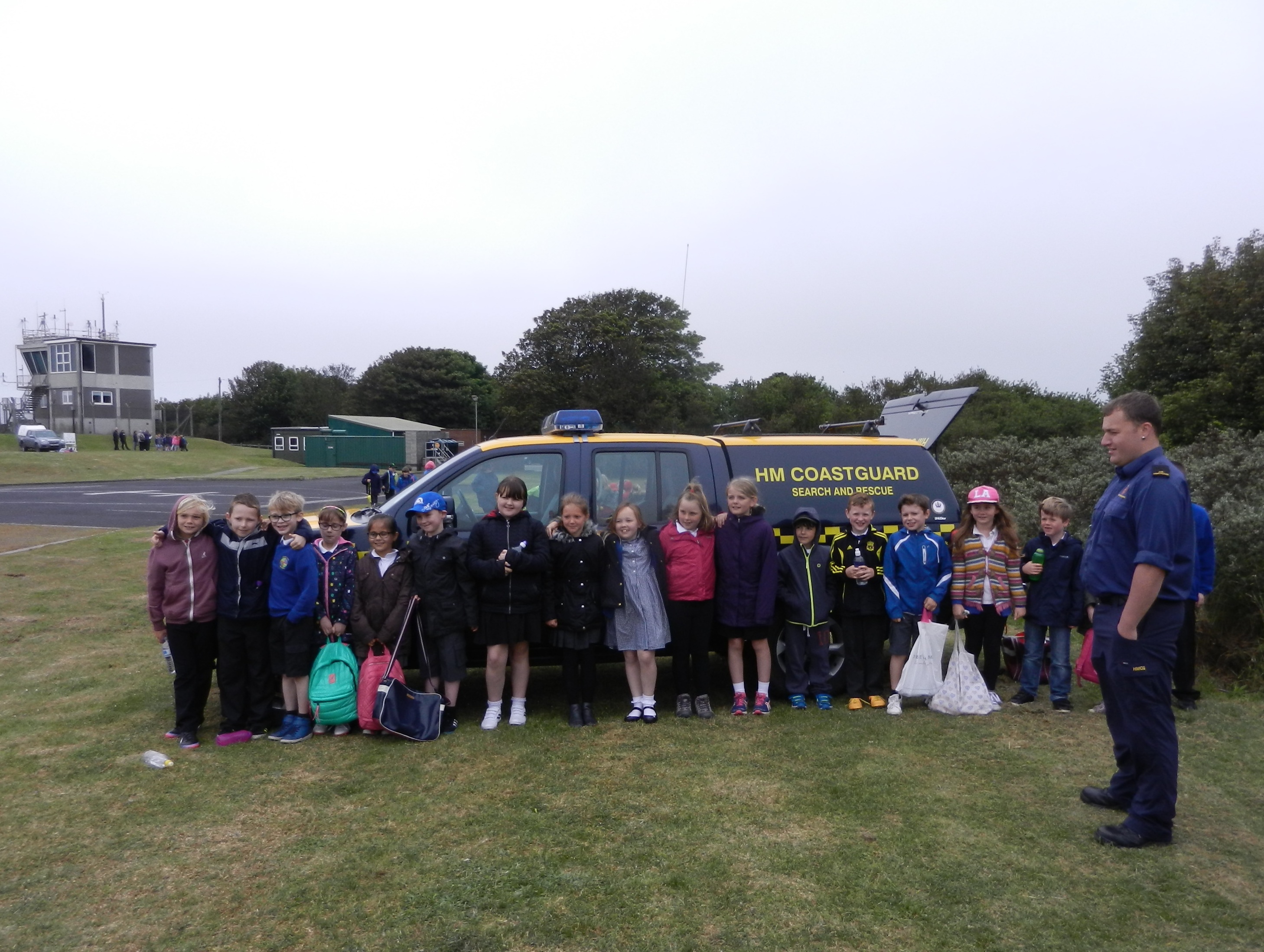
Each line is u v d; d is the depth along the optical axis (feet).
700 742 16.88
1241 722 17.58
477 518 18.85
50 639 26.40
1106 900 10.84
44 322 222.69
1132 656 12.09
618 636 17.99
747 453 20.16
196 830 13.15
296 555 17.08
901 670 19.26
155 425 221.05
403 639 17.51
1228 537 20.58
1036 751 16.20
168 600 16.61
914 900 10.89
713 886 11.27
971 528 19.15
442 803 14.03
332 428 197.98
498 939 10.13
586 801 14.06
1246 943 9.90
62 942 10.21
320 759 16.15
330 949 10.00
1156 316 50.47
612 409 156.66
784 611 19.30
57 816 13.71
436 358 260.21
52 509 75.61
